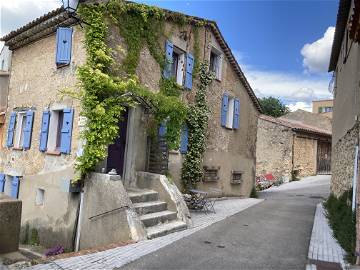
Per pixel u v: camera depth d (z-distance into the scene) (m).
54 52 10.21
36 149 10.37
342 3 11.04
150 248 6.48
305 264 5.98
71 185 8.36
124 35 9.61
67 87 9.45
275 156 24.58
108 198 7.61
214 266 5.66
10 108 12.16
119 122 9.77
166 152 10.34
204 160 13.45
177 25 11.84
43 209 9.60
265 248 6.86
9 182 11.62
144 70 10.27
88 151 8.31
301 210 12.34
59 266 5.38
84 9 8.71
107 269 5.31
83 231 8.15
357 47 9.17
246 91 16.95
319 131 26.53
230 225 8.93
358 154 8.10
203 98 13.06
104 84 8.39
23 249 8.66
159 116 9.88
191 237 7.46
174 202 8.71
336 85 15.62
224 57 14.76
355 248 6.31
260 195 18.20
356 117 8.86
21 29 10.92
